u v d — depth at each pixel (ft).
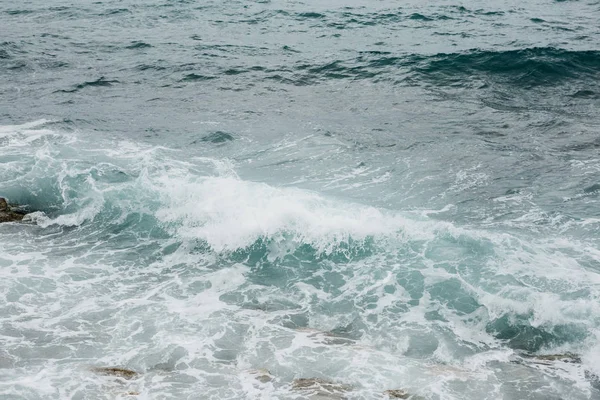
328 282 45.57
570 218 52.42
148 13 128.06
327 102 81.05
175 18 124.16
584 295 41.75
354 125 73.26
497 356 37.68
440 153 65.57
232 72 92.17
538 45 99.76
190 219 52.60
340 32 114.01
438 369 36.14
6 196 56.08
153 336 38.83
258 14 127.75
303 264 47.75
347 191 57.57
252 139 69.15
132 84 87.40
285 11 130.41
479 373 35.91
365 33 113.09
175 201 54.70
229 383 34.53
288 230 50.52
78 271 46.24
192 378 34.94
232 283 45.55
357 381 34.71
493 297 42.55
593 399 33.76
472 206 55.01
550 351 38.22
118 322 40.24
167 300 43.06
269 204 52.90
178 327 39.88
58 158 62.39
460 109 78.07
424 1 144.05
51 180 58.34
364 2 142.20
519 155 64.80
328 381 34.65
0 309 40.93
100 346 37.68
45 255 48.21
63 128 71.00
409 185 58.85
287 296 44.04
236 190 55.06
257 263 48.06
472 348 38.58
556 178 59.72
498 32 112.57
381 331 40.06
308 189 57.62
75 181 58.23
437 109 78.18
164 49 103.14
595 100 80.48
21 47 102.58
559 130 71.00
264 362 36.58
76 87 85.71
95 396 32.89
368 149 66.69
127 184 57.47
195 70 92.89
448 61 94.12
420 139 69.15
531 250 47.37
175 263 48.06
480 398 33.55
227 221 51.80
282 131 71.46
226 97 82.69
